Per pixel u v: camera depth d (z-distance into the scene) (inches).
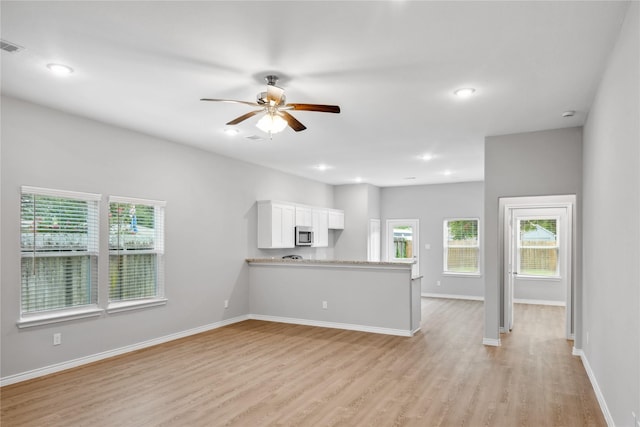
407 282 237.0
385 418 127.7
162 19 101.8
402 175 344.5
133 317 203.3
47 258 170.4
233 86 146.3
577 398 143.8
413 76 136.6
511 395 146.4
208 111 175.2
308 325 264.2
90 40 113.0
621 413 105.0
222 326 259.6
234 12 98.3
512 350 204.7
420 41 112.6
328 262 258.8
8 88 148.6
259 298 283.3
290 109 135.5
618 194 107.3
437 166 302.7
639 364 85.4
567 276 230.4
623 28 100.4
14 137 158.4
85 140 183.3
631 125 92.4
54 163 171.2
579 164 195.8
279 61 125.5
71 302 178.1
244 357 192.2
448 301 365.1
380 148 245.4
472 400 141.9
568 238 232.1
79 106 168.1
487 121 188.1
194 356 193.6
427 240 399.5
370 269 247.8
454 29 106.0
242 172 281.0
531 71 132.0
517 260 360.8
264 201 291.3
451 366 179.2
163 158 221.5
